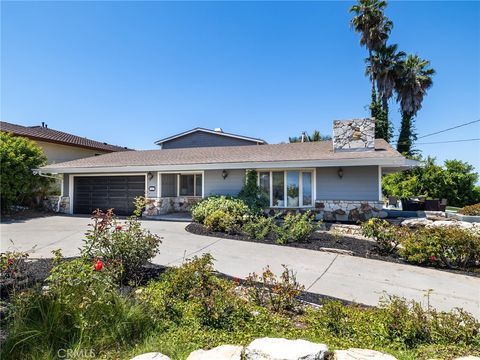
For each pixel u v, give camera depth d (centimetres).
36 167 1480
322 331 341
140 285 468
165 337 324
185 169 1266
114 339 309
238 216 1059
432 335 324
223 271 588
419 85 2594
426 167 1944
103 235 491
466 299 483
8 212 1392
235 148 1662
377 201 1121
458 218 1126
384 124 2602
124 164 1377
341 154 1160
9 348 280
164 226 1089
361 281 555
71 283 325
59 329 306
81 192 1558
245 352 288
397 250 769
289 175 1223
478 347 308
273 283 502
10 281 435
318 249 786
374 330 334
